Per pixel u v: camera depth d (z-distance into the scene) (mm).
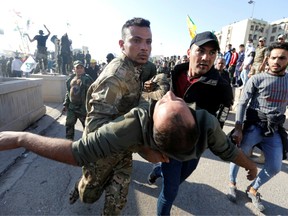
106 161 1672
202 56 1715
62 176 2957
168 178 1772
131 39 1566
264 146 2463
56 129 4883
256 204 2516
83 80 3801
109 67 1561
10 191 2576
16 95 4316
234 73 10578
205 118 1204
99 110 1446
